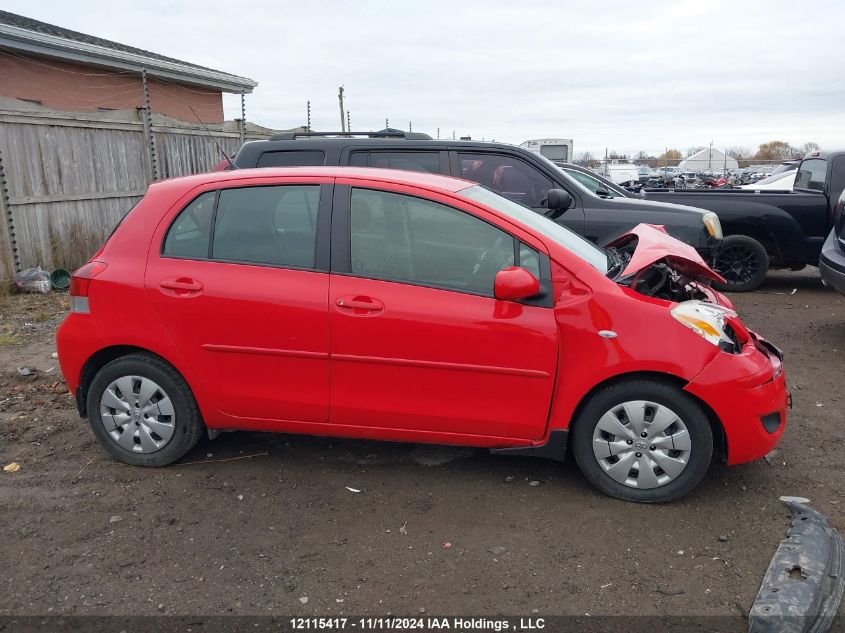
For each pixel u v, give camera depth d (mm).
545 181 6816
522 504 3812
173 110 17125
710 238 7023
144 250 4086
